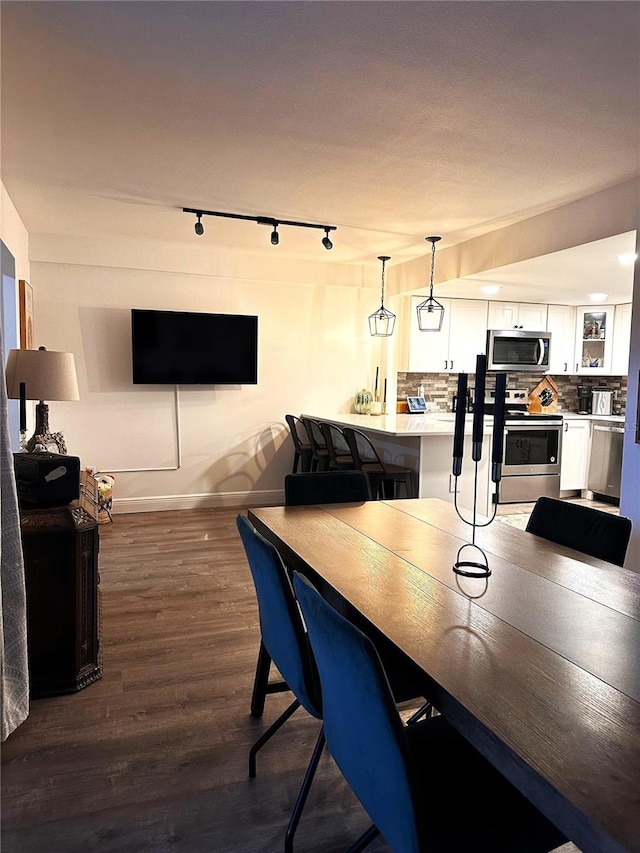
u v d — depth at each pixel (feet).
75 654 8.39
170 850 5.70
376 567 6.41
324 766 6.97
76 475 8.57
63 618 8.32
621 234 11.59
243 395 20.10
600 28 6.27
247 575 13.19
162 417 19.16
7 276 12.03
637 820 2.84
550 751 3.32
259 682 7.80
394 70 7.26
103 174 11.35
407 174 11.13
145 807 6.25
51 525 8.14
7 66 7.24
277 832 5.95
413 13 6.06
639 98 7.93
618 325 22.26
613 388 23.66
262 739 6.72
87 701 8.20
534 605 5.40
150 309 18.43
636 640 4.72
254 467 20.44
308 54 6.91
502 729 3.51
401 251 18.28
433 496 15.28
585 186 11.69
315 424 18.94
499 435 6.14
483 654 4.44
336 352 21.12
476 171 10.92
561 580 6.07
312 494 9.83
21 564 7.43
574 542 7.61
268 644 6.59
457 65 7.12
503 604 5.41
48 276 17.56
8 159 10.55
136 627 10.53
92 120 8.84
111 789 6.50
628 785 3.07
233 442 20.08
